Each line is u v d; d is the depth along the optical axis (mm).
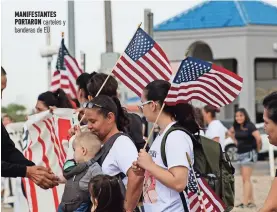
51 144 10852
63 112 10688
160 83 7938
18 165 8906
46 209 10641
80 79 10180
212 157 7934
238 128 18297
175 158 7512
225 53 47812
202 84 8406
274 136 6578
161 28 48562
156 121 7828
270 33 47875
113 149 8016
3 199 18875
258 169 29766
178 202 7633
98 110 8125
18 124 17438
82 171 8008
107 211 7422
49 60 23078
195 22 48250
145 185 7801
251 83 47344
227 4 48562
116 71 9617
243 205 18172
